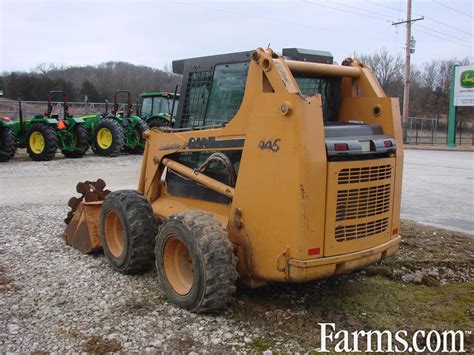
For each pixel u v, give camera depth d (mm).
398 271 5770
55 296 4961
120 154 18188
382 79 55031
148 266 5547
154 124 18047
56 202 9422
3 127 15484
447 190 11961
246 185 4422
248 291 5047
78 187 6984
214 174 5062
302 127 3986
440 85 57906
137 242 5383
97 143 17594
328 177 4105
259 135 4293
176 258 4781
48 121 16109
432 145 31078
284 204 4098
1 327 4297
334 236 4203
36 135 16203
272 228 4207
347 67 5008
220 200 5008
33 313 4570
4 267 5777
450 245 6957
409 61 31406
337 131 4410
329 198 4129
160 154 5750
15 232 7246
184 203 5531
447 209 9664
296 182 4004
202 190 5254
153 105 18875
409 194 11352
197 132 5176
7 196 10023
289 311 4633
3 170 13844
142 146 17859
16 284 5266
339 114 5262
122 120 18016
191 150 5266
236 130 4641
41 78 46125
